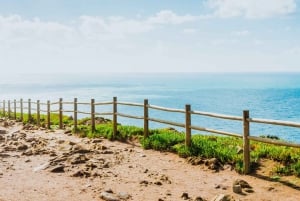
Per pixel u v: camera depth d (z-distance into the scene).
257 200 7.32
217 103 99.62
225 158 10.10
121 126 16.27
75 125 18.72
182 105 93.69
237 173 9.24
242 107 85.50
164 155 11.58
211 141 11.98
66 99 122.06
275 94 141.75
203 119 60.94
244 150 9.12
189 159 10.60
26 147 13.48
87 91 188.62
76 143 13.88
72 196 7.73
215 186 8.26
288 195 7.49
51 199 7.54
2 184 8.69
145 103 13.39
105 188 8.27
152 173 9.48
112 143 14.09
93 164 10.30
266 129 47.31
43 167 10.22
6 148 13.35
